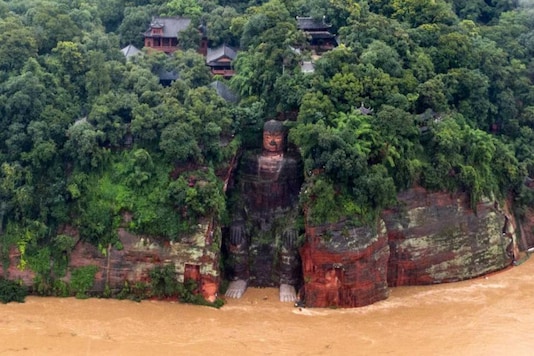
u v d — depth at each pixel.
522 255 101.44
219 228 88.88
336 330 78.56
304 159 90.50
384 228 87.75
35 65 95.94
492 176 99.81
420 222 90.94
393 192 87.88
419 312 83.12
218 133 92.69
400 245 89.94
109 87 99.50
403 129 91.25
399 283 90.75
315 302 84.88
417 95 98.06
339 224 84.00
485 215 95.62
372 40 106.31
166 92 97.69
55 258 86.31
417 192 91.31
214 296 85.44
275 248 93.44
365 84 96.06
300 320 81.12
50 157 88.88
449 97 103.56
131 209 87.31
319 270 84.19
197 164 90.94
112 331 77.06
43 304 83.38
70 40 106.12
